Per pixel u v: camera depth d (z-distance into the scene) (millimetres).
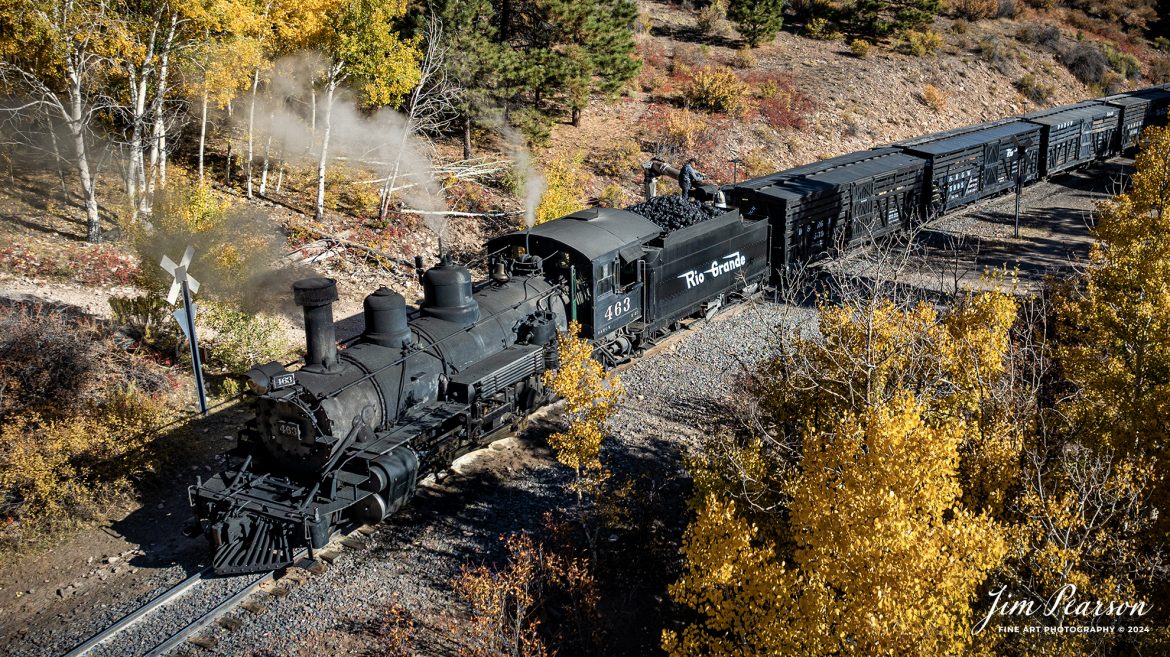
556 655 10805
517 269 16922
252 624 11055
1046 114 37344
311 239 23797
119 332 18047
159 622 11109
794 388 12242
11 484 13422
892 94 44812
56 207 22828
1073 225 30953
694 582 8734
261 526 12156
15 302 17641
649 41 45500
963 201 31312
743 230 21797
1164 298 12594
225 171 26844
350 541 12945
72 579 12281
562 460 12539
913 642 7387
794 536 8789
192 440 15641
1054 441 11523
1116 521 10391
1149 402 11094
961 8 58938
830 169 26375
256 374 12383
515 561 12172
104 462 14367
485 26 28859
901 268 15609
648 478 14625
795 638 8000
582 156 31906
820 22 50688
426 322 14781
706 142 35688
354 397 12766
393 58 23141
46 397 15312
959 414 11492
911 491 7934
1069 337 15484
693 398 17531
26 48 20141
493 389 14516
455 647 10766
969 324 12641
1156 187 18219
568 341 12523
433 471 14312
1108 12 65438
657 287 18828
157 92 21797
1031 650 8570
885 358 12094
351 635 10922
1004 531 9531
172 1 19797
